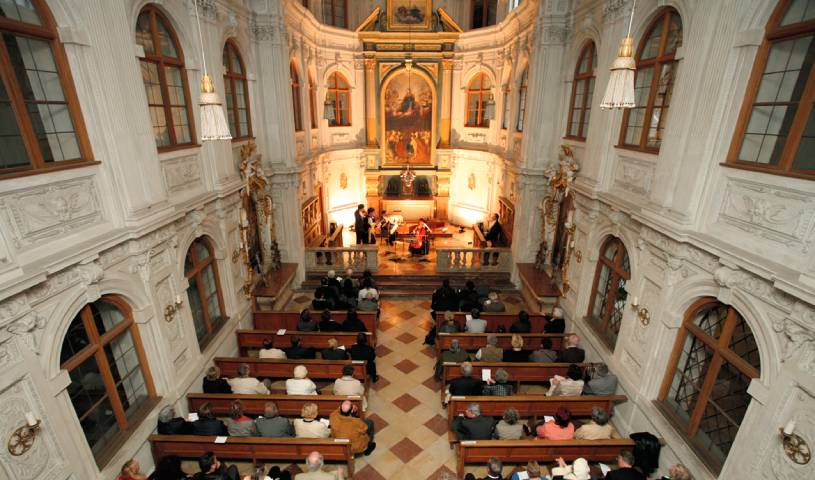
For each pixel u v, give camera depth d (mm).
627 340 6758
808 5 4086
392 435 6945
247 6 9594
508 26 13266
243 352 8906
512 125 13422
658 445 5492
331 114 15195
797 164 4148
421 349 9547
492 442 5539
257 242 11203
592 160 8211
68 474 4332
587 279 8523
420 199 17828
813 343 3682
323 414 6578
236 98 9188
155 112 6316
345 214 17531
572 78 9758
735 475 4449
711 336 5223
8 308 3619
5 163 3994
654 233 5969
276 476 5121
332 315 9430
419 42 16109
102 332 5203
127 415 5605
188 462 6000
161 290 6102
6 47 3982
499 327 8773
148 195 5625
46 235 4227
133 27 5418
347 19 15875
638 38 6789
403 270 13328
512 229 13336
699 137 5105
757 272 4168
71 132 4742
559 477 5129
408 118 17156
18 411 3805
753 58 4578
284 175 11391
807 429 3715
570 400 6551
